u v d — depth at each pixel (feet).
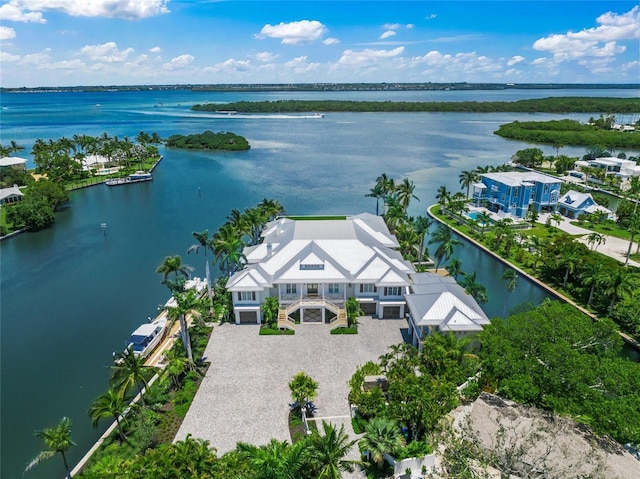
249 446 105.81
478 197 409.28
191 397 154.20
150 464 106.52
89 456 133.80
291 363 173.37
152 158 647.56
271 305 196.54
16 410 158.30
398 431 120.67
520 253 285.43
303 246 220.23
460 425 115.75
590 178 508.53
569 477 100.17
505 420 125.59
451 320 169.27
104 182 507.30
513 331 147.13
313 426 139.33
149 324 199.21
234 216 266.98
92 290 251.19
